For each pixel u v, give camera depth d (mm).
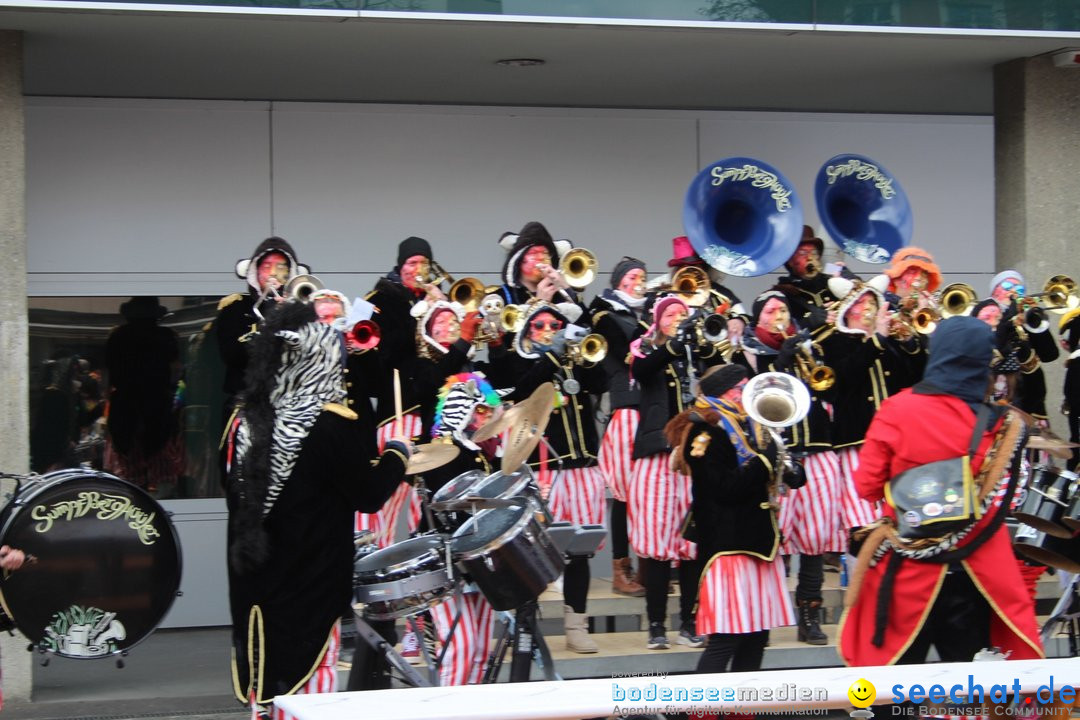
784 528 23875
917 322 25969
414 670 18562
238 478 16891
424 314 24516
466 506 18594
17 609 21391
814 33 24750
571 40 24812
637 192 31391
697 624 20219
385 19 22953
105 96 28641
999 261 29391
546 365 23609
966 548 16484
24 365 23500
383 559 18516
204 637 28891
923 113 33094
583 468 24141
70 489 21672
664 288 26703
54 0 21703
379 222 29969
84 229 28641
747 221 28219
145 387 29156
